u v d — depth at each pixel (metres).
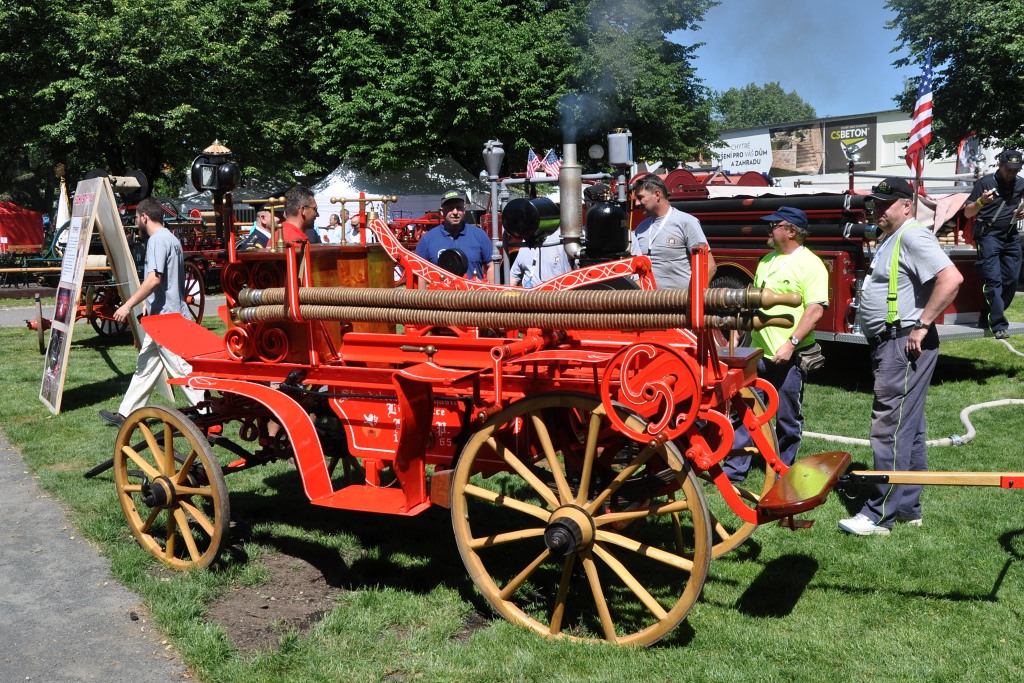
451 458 4.16
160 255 6.78
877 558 4.50
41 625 3.95
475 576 3.87
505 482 5.77
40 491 5.79
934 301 4.55
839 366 9.87
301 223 5.44
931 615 3.87
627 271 4.16
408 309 3.88
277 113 27.09
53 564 4.62
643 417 3.40
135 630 3.90
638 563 4.50
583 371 3.79
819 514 5.17
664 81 26.23
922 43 23.81
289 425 4.16
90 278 12.47
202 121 24.72
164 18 23.56
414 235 17.44
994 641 3.60
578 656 3.54
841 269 8.36
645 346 3.35
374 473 4.30
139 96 24.27
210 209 26.17
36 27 23.95
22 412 7.79
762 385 4.37
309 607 4.12
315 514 5.33
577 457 4.04
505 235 8.80
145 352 6.83
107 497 5.52
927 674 3.35
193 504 5.09
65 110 23.88
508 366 3.92
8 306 17.06
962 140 21.92
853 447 6.49
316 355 4.30
